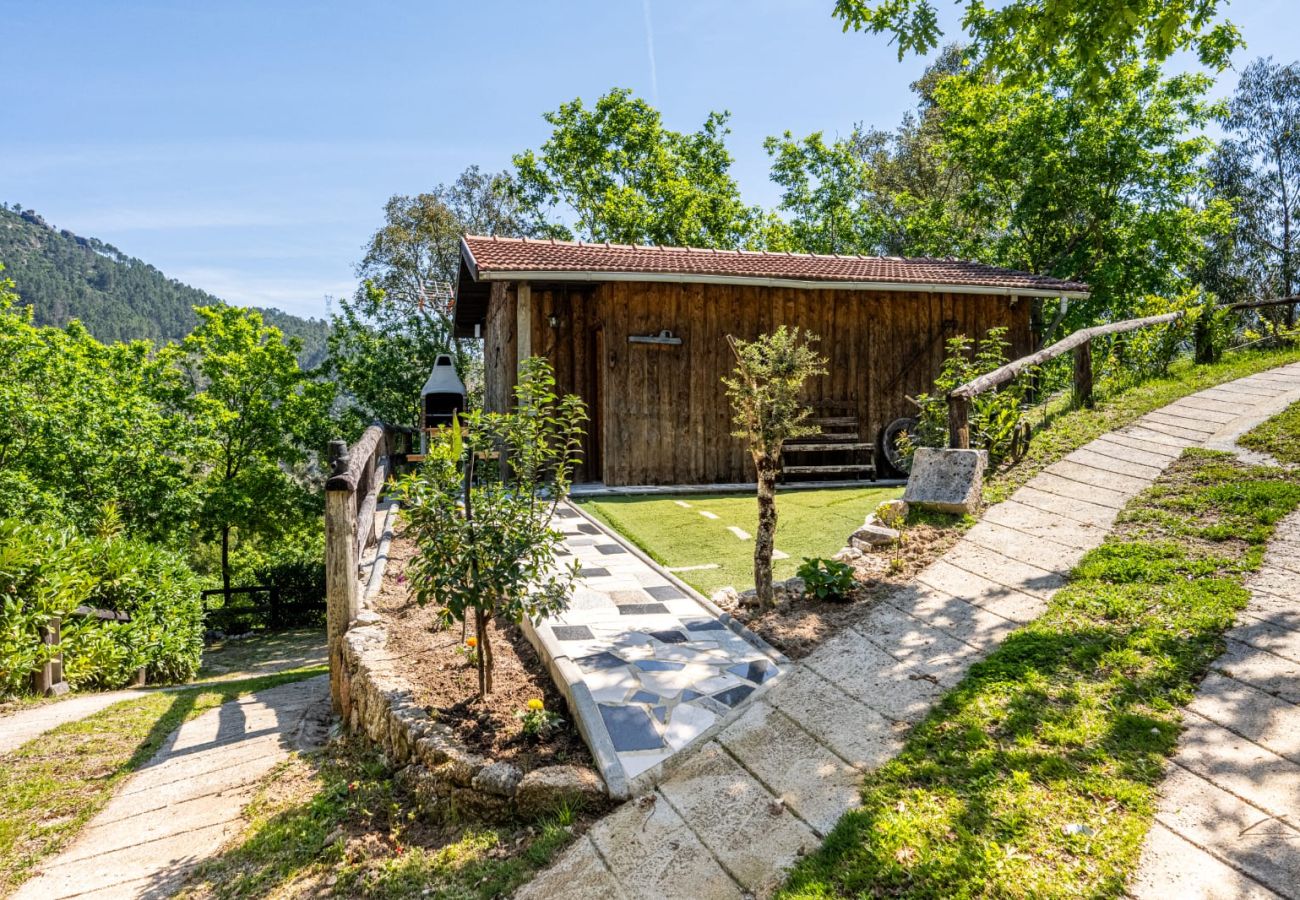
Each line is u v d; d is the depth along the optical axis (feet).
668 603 17.76
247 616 55.67
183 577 30.91
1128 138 59.47
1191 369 36.40
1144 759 10.00
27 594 21.85
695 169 82.58
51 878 11.18
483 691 13.85
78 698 21.48
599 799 10.84
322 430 65.98
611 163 81.15
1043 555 17.72
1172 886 7.95
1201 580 14.96
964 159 68.03
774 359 16.26
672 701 12.87
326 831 11.79
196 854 11.73
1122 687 11.68
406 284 87.20
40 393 49.80
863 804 9.95
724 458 35.12
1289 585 14.39
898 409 37.86
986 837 8.96
